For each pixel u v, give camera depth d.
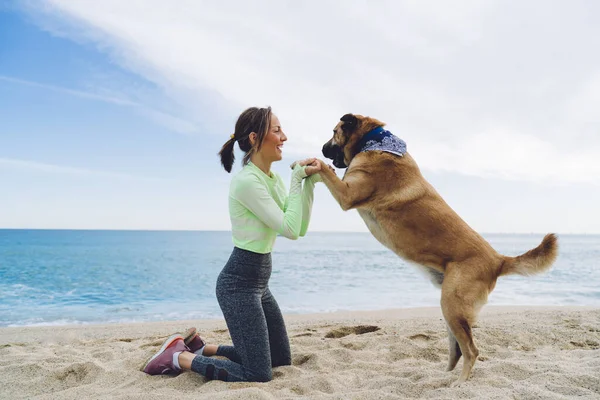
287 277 14.77
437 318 6.53
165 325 6.35
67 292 11.20
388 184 3.58
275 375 3.17
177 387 2.91
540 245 3.24
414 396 2.72
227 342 4.74
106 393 2.76
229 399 2.42
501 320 5.89
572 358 3.62
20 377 3.17
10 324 7.12
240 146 3.24
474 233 3.43
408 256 3.49
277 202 3.32
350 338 4.59
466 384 2.86
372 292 11.16
